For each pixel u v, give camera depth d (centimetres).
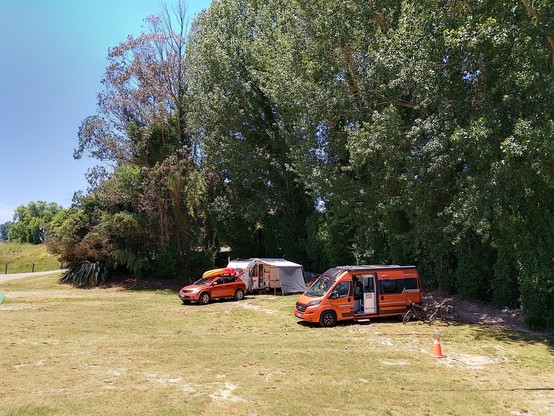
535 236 1631
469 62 1614
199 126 3388
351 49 2086
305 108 2267
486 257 2038
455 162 1697
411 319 1803
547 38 1385
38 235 7738
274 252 3738
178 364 1074
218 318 1891
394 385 941
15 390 830
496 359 1195
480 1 1450
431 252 2084
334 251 2998
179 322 1791
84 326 1647
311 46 2188
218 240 3897
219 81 3272
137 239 3241
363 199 2148
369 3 1984
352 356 1196
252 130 3406
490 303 1994
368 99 2028
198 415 719
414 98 1969
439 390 916
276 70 2492
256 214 3459
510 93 1491
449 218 1853
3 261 4984
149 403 767
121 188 3152
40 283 3203
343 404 803
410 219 2017
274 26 2983
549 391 927
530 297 1647
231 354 1195
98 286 3091
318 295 1716
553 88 1248
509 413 795
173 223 3309
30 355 1145
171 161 3153
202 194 3462
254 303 2356
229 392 849
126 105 3238
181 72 3569
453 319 1788
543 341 1410
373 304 1752
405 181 1911
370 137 1783
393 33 1792
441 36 1572
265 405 778
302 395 844
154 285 3172
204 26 3447
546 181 1384
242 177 3534
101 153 3250
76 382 895
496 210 1448
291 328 1653
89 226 3178
